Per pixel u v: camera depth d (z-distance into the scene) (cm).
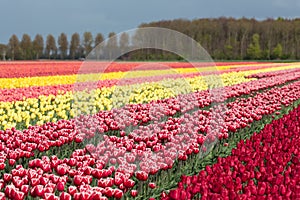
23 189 456
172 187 598
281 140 793
